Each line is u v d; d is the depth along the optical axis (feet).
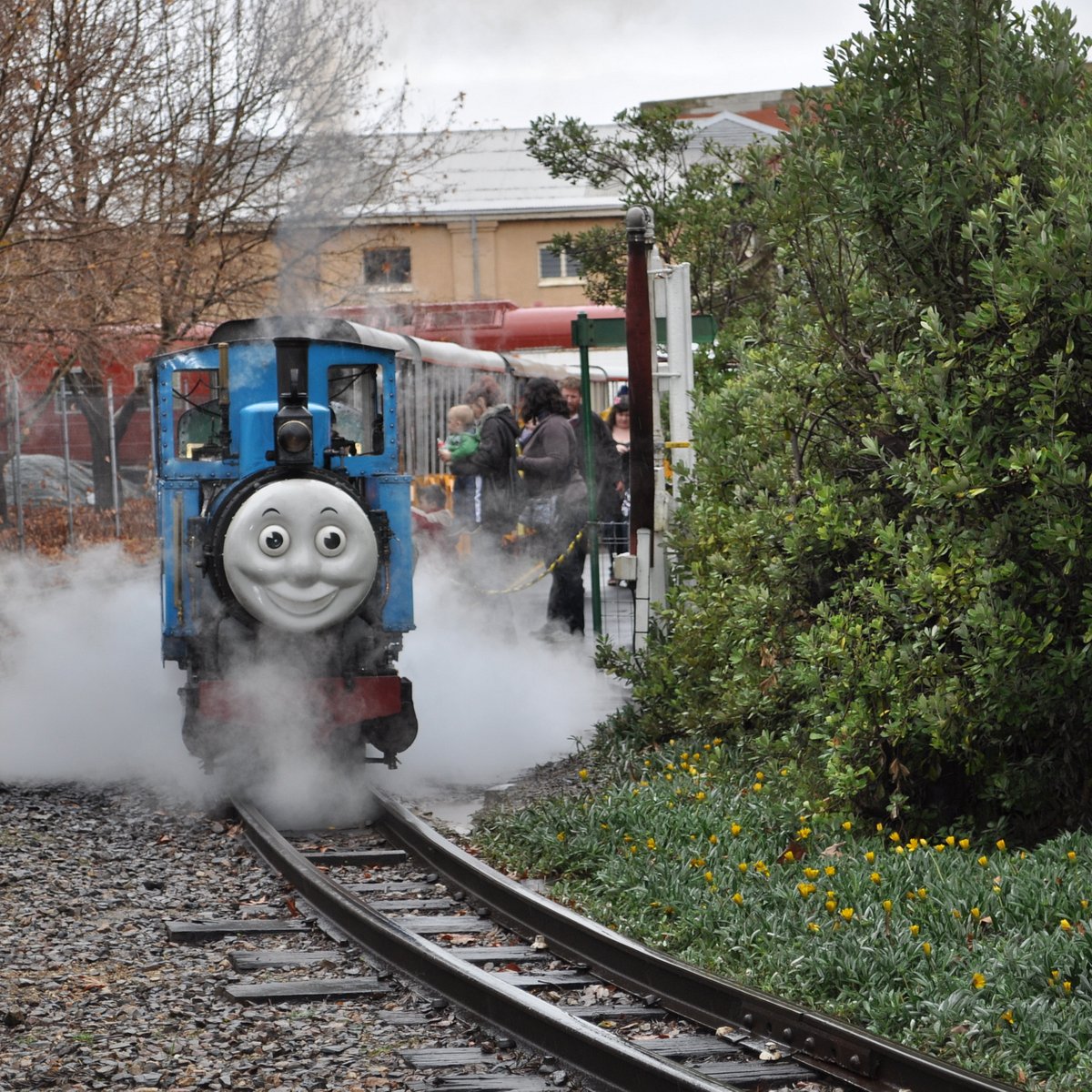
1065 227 31.96
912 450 33.30
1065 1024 21.88
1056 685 30.94
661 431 48.42
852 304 35.91
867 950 24.80
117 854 34.47
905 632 32.50
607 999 25.39
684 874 30.19
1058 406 31.22
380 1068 22.09
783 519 36.42
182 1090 21.27
